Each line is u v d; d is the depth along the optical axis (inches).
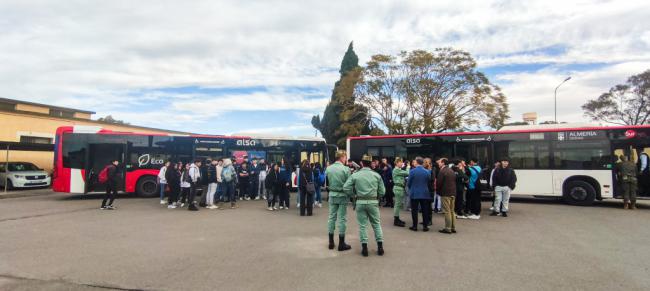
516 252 260.1
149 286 190.2
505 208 431.2
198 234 325.4
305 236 316.8
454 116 1190.3
